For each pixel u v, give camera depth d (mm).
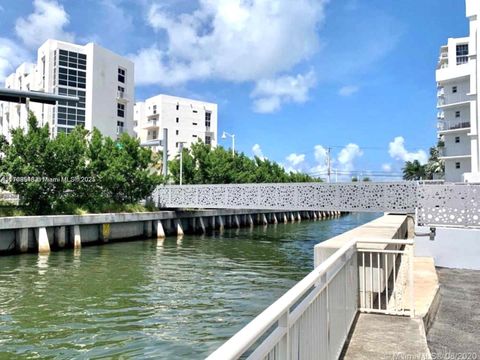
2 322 10633
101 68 52344
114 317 11094
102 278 16297
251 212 47188
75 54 50625
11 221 22375
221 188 32500
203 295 13570
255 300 12914
